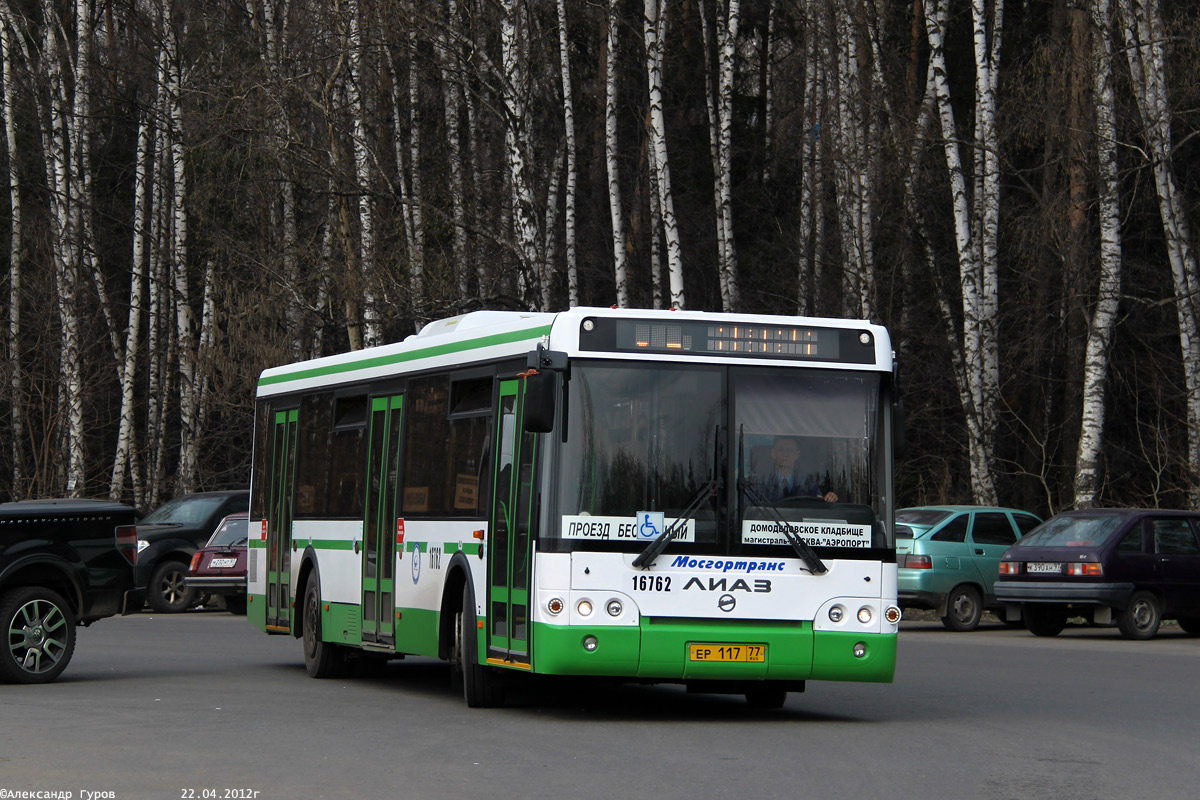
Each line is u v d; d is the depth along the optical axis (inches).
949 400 1756.9
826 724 565.9
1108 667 815.7
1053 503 1705.2
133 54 1987.0
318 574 766.5
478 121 1847.9
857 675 556.1
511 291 1624.0
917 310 1820.9
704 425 557.3
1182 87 1342.3
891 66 1685.5
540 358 543.8
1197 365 1331.2
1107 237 1309.1
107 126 2191.2
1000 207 1686.8
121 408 2014.0
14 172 2065.7
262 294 1612.9
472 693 607.2
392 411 703.7
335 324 1599.4
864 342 576.1
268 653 893.8
